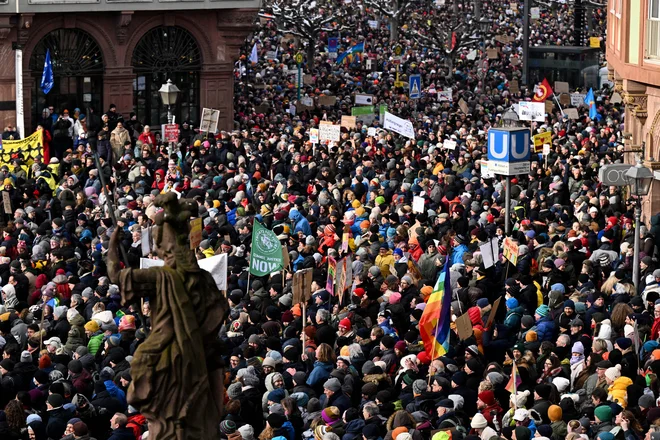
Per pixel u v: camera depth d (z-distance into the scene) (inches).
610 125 2866.6
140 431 1072.2
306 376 1186.6
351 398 1127.6
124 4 3203.7
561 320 1332.4
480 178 2170.3
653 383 1141.7
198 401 616.1
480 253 1556.3
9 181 2139.5
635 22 2129.7
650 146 2137.1
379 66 4382.4
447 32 4603.8
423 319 1192.8
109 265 621.3
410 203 2041.1
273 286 1482.5
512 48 4901.6
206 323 626.5
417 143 2637.8
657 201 2098.9
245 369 1145.4
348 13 5388.8
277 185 2119.8
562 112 3024.1
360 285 1464.1
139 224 1782.7
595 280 1553.9
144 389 610.9
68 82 3218.5
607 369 1127.6
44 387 1148.5
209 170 2310.5
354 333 1306.6
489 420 1085.1
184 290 619.8
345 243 1630.2
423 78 4015.8
